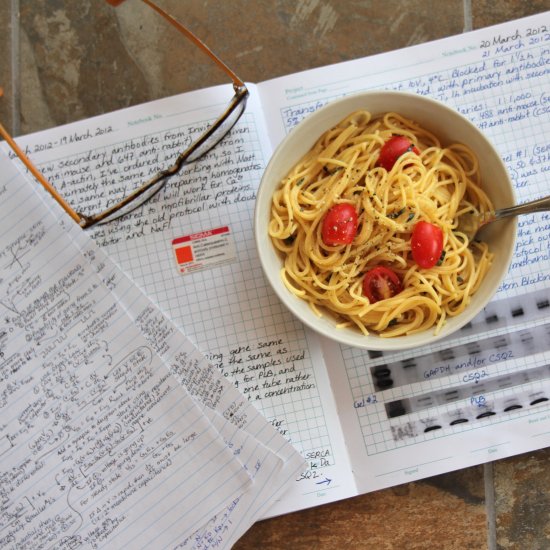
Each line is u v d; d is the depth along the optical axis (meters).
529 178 0.59
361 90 0.59
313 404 0.59
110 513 0.58
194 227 0.59
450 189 0.57
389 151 0.55
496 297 0.59
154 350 0.58
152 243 0.59
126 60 0.61
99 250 0.58
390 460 0.58
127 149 0.59
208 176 0.59
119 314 0.58
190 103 0.59
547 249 0.59
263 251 0.54
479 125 0.60
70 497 0.58
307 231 0.55
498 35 0.60
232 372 0.59
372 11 0.60
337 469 0.58
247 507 0.58
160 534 0.58
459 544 0.59
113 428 0.58
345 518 0.59
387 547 0.59
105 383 0.58
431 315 0.55
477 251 0.56
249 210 0.59
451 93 0.60
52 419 0.58
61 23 0.61
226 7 0.61
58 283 0.58
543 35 0.60
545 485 0.60
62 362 0.58
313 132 0.55
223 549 0.58
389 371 0.59
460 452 0.58
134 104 0.60
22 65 0.61
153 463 0.58
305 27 0.61
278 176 0.55
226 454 0.58
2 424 0.58
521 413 0.59
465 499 0.60
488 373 0.59
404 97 0.54
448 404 0.59
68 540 0.58
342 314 0.56
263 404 0.59
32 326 0.58
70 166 0.59
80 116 0.60
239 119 0.59
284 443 0.58
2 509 0.58
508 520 0.59
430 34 0.60
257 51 0.60
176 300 0.59
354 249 0.55
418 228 0.53
